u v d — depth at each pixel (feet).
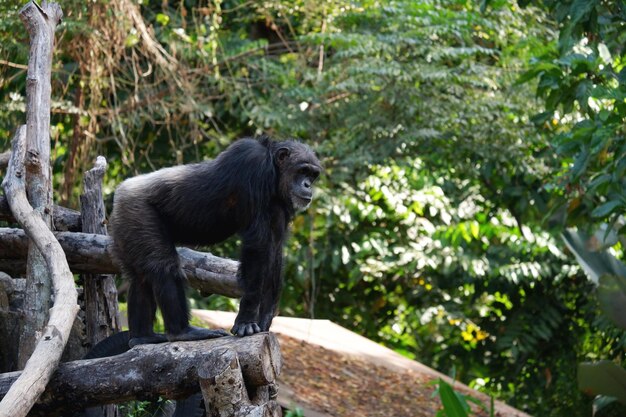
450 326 61.46
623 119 30.91
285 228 24.57
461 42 50.67
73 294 22.50
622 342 44.78
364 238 55.06
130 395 21.06
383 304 61.67
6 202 28.60
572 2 30.60
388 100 47.26
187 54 47.11
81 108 45.96
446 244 51.83
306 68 50.01
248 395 21.21
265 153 23.91
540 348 56.95
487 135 47.44
